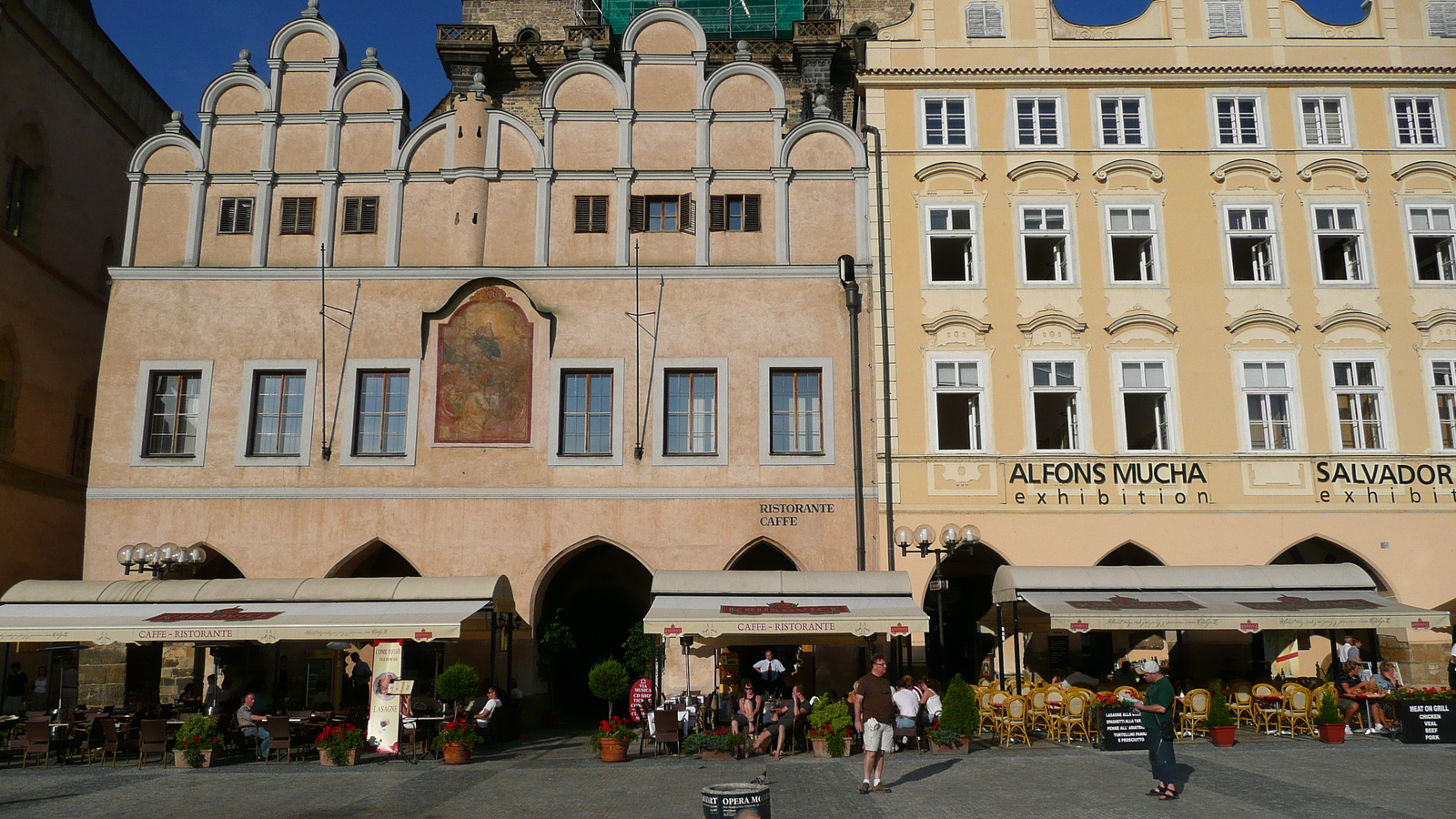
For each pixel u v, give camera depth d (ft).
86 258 104.58
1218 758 58.65
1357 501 82.48
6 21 90.07
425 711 71.51
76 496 102.32
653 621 65.57
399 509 82.79
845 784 53.06
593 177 88.17
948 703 63.52
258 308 85.92
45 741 63.93
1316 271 86.28
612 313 85.71
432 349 85.20
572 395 85.05
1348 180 87.81
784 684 86.53
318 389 84.64
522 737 77.36
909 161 88.02
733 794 35.68
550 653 86.84
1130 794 48.49
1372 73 88.79
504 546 82.33
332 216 87.51
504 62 122.72
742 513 82.69
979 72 89.04
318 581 70.28
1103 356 84.79
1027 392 84.02
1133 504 82.23
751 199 88.07
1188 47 89.92
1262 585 72.02
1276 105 89.04
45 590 70.08
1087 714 67.05
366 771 60.54
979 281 85.87
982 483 82.53
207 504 82.84
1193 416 83.76
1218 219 87.15
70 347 101.45
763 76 90.12
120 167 111.65
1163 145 88.33
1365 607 68.59
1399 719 66.80
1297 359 84.84
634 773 58.49
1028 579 71.46
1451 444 84.02
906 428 83.25
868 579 71.05
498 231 87.25
